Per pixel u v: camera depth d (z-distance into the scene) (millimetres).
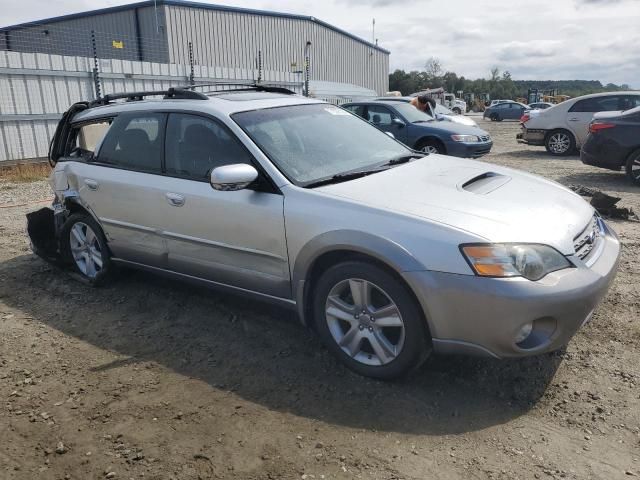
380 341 3174
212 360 3584
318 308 3398
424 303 2918
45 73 12773
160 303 4480
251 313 4211
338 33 42094
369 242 3033
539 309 2783
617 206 7414
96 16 28875
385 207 3129
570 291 2840
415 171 3768
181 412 3031
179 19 27672
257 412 3010
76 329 4125
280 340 3797
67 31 29516
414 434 2779
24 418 3037
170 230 4039
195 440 2791
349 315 3277
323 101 4703
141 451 2723
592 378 3197
